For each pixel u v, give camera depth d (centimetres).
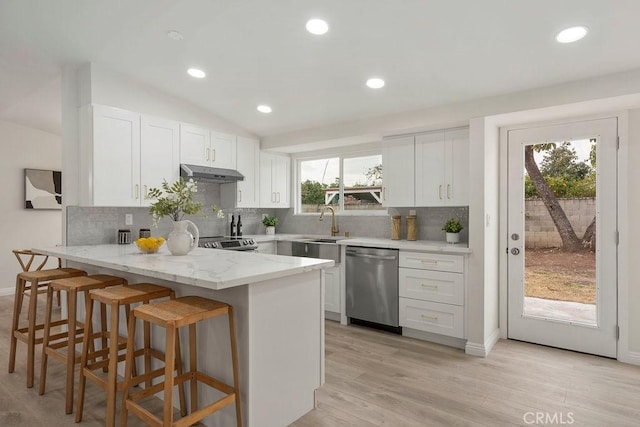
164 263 231
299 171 540
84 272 286
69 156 333
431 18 227
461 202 352
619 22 212
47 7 246
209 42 280
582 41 233
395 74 302
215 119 428
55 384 258
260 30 258
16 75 352
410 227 398
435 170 368
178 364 218
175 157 384
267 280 202
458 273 329
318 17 238
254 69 319
